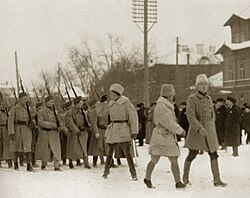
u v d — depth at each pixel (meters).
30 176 9.91
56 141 11.54
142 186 8.55
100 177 9.84
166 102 8.30
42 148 11.44
